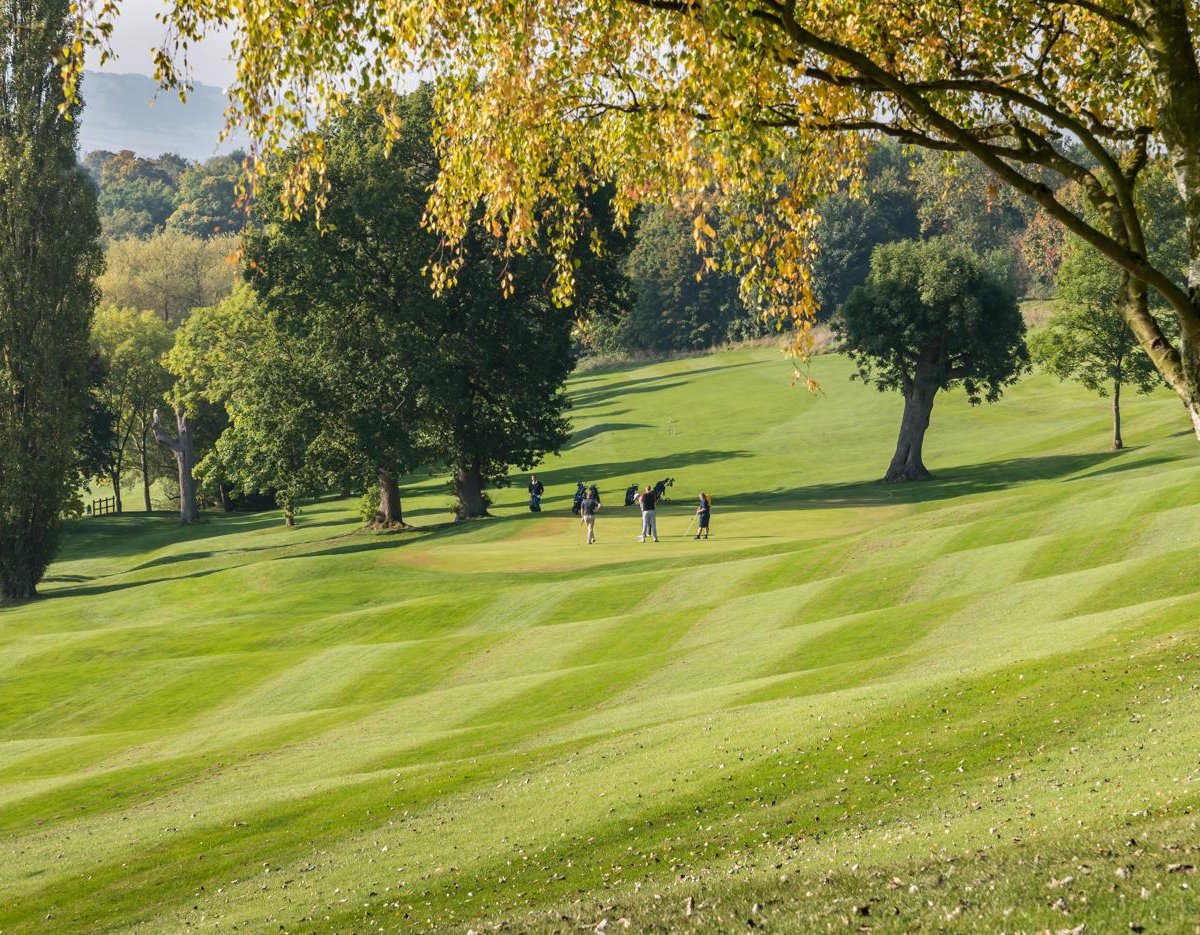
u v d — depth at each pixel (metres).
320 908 14.22
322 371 61.38
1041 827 12.17
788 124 11.66
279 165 11.69
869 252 148.12
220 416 104.88
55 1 59.25
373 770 21.02
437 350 59.47
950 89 11.21
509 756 20.33
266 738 25.08
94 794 21.81
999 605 26.88
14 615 47.31
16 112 59.00
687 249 162.88
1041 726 16.28
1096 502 37.75
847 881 11.06
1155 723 15.36
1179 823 10.84
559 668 28.64
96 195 61.47
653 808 15.92
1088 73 12.77
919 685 19.47
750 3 10.07
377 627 36.22
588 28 11.46
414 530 64.88
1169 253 60.78
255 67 10.86
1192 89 10.20
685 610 32.03
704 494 50.47
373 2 10.75
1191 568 26.41
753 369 136.75
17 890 16.50
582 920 11.62
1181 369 10.56
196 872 16.50
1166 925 7.98
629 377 150.00
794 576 35.69
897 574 32.12
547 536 54.62
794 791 15.68
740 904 10.98
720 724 19.73
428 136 59.94
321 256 58.69
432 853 15.70
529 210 12.27
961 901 9.40
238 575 47.28
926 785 14.94
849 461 86.75
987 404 102.44
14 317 59.25
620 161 12.66
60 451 60.28
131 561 80.19
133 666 33.41
